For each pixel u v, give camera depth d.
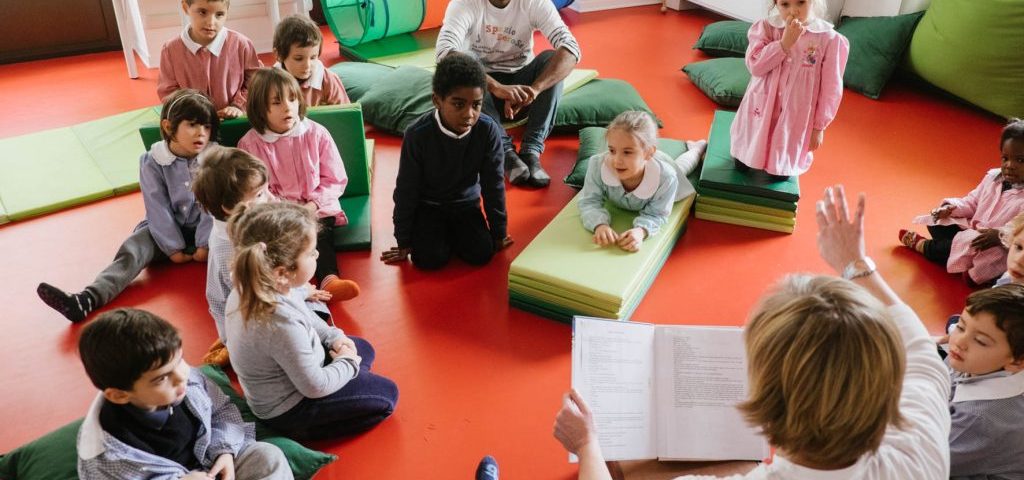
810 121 2.66
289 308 1.76
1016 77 3.45
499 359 2.24
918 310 2.42
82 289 2.51
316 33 2.97
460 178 2.59
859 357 0.96
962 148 3.36
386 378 2.06
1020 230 1.92
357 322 2.38
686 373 1.68
